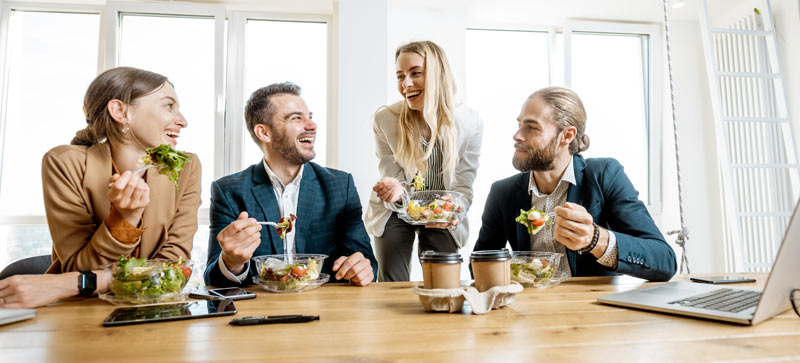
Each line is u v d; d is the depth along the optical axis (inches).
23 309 31.5
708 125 147.6
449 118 85.1
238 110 132.9
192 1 130.6
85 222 50.2
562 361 21.7
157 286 35.6
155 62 129.8
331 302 36.8
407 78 83.7
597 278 48.8
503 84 148.6
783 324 28.1
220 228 58.1
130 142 55.1
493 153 146.1
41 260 62.5
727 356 22.3
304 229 61.2
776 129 125.6
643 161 150.4
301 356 22.6
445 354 22.8
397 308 34.2
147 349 24.0
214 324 29.4
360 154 116.4
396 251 85.9
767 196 126.3
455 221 70.6
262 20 136.8
